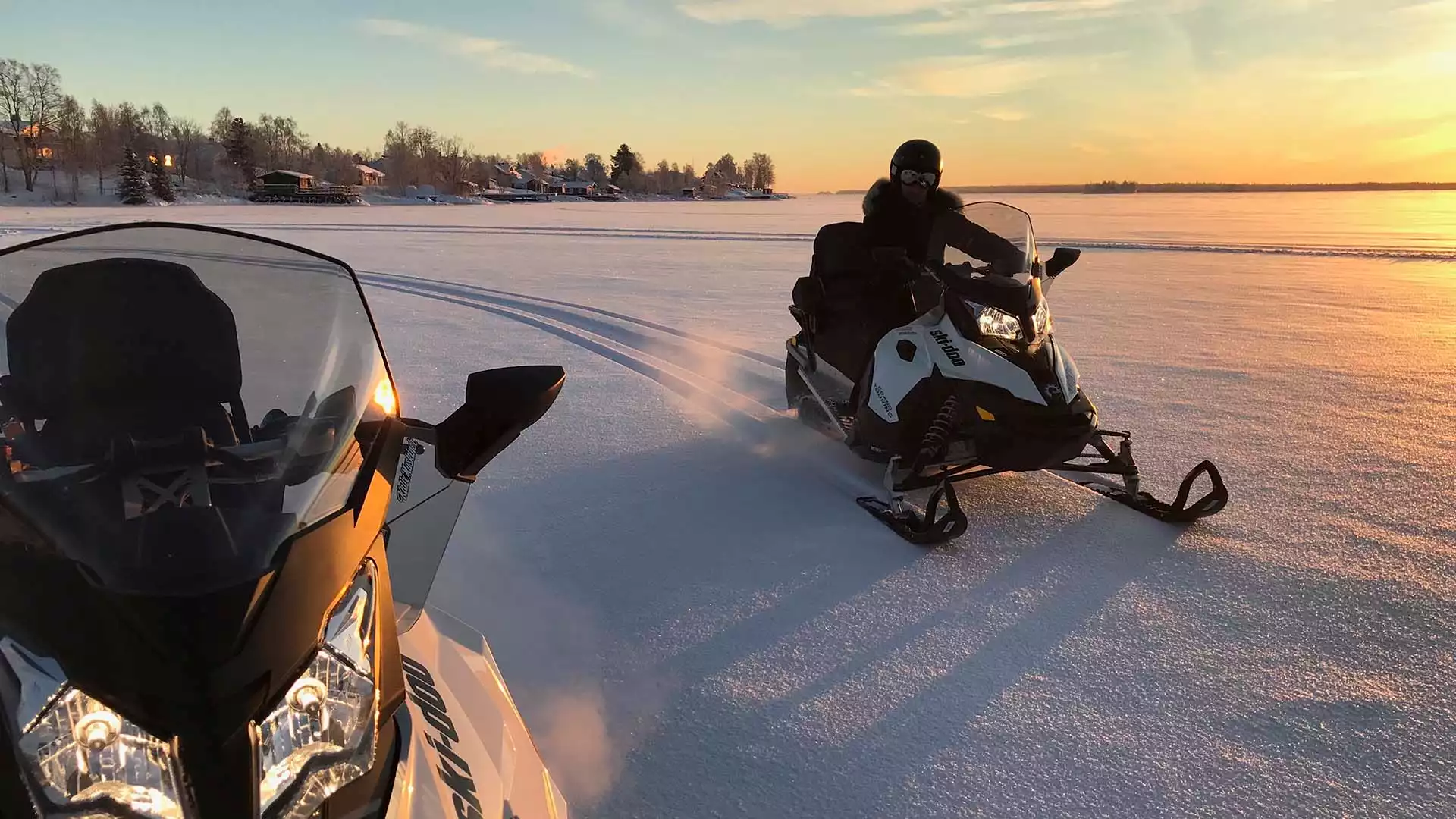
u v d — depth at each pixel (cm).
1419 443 481
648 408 551
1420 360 705
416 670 164
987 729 232
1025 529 368
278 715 106
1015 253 396
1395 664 265
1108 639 279
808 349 490
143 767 98
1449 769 217
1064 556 341
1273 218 3206
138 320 142
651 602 301
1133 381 635
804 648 272
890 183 486
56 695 100
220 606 105
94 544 113
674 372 661
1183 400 579
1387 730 232
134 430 131
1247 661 266
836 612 295
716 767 216
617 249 1861
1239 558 338
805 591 310
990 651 271
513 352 724
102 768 98
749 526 368
